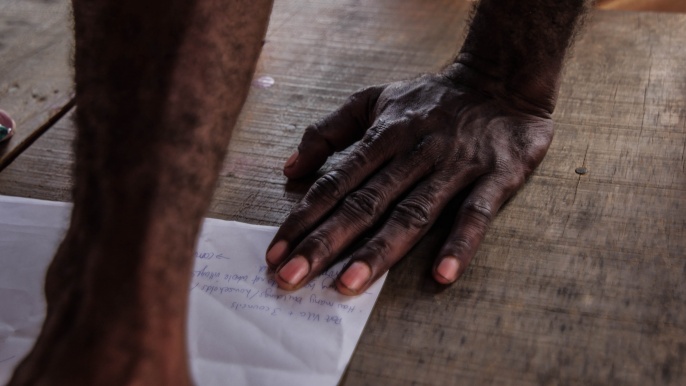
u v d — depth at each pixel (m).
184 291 0.54
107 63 0.56
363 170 0.74
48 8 1.00
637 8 1.27
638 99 0.85
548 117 0.81
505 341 0.66
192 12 0.57
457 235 0.71
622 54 0.92
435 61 0.91
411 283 0.70
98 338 0.51
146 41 0.56
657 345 0.66
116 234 0.54
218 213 0.75
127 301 0.52
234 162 0.80
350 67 0.91
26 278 0.70
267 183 0.78
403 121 0.76
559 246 0.72
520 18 0.77
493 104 0.79
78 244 0.54
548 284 0.69
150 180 0.54
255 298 0.69
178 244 0.54
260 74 0.90
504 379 0.64
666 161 0.78
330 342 0.66
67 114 0.85
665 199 0.75
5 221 0.73
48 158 0.80
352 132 0.80
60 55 0.92
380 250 0.70
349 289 0.68
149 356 0.51
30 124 0.83
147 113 0.55
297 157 0.78
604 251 0.71
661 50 0.92
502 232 0.73
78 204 0.55
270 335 0.66
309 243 0.70
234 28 0.58
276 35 0.96
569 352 0.66
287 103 0.86
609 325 0.67
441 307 0.68
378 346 0.66
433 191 0.73
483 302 0.69
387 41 0.95
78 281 0.53
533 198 0.76
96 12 0.57
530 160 0.77
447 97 0.78
